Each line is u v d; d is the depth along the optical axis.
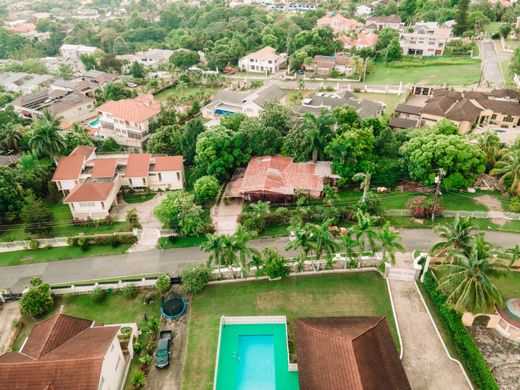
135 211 71.62
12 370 37.62
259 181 71.44
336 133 76.38
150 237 66.75
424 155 65.00
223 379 43.47
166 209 64.88
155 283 55.03
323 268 55.59
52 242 65.75
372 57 152.50
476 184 70.56
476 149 64.81
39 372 37.53
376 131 82.38
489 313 44.19
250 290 53.75
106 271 59.97
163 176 80.19
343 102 106.50
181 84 141.25
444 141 65.44
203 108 120.75
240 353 46.12
